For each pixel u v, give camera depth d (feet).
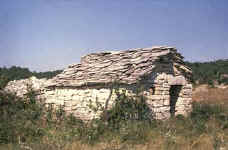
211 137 33.71
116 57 47.14
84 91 45.62
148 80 39.96
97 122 37.81
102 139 33.73
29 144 31.71
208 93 91.35
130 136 33.06
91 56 52.31
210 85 100.01
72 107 46.96
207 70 120.78
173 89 47.21
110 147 29.99
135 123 36.06
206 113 46.16
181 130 36.76
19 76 110.83
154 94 40.81
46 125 40.96
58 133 35.12
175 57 43.80
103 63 47.42
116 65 44.27
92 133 34.68
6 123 38.19
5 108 46.11
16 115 44.32
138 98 38.83
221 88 95.20
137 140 32.42
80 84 45.09
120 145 30.58
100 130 35.83
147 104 39.47
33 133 35.70
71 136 34.12
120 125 36.47
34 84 53.52
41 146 30.14
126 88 40.27
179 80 44.70
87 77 45.50
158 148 29.86
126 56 45.60
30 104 49.96
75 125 40.70
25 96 51.70
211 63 138.62
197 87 100.53
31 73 118.83
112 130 36.29
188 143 31.58
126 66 42.11
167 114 41.88
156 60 40.81
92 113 43.75
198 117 43.88
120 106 38.52
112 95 41.47
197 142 31.71
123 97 39.09
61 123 42.96
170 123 39.06
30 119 43.37
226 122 40.81
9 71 117.08
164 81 41.98
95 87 44.24
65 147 29.71
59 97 49.01
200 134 35.53
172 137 32.50
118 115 38.11
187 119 41.96
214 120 42.47
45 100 50.62
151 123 38.27
